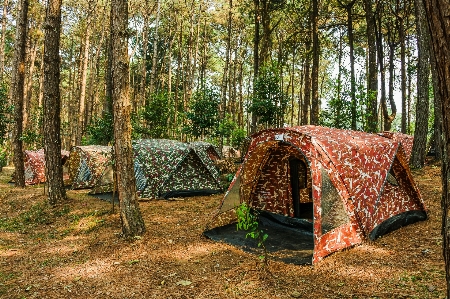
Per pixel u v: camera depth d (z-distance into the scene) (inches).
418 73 474.9
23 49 519.5
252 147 267.6
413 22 830.5
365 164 238.2
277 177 289.6
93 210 348.2
